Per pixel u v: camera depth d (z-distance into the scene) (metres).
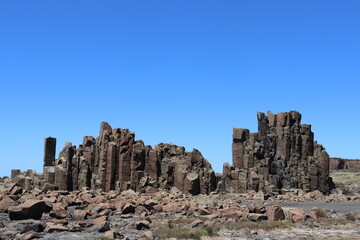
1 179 92.94
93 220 44.62
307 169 92.25
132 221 46.06
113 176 87.06
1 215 50.75
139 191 86.06
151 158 89.00
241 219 45.22
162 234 34.78
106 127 91.62
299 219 45.09
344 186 100.62
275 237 35.53
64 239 33.53
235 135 91.56
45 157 88.25
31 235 33.84
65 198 62.47
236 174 88.00
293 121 94.44
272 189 86.56
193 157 90.44
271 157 91.81
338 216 51.41
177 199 74.31
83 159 88.12
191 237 34.19
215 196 80.94
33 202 46.56
